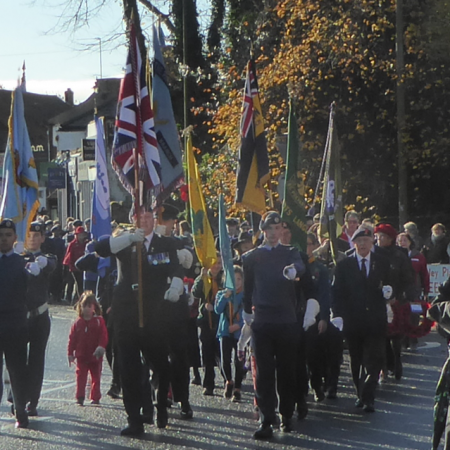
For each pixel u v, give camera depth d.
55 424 11.37
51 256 11.99
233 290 13.15
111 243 10.39
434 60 27.62
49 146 65.56
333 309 12.40
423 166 28.47
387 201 28.97
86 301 12.85
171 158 13.05
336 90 28.30
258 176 13.88
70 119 61.06
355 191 28.75
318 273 12.51
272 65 28.27
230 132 28.52
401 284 14.39
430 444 10.16
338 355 13.16
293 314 10.80
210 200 29.41
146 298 10.62
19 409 11.11
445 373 8.59
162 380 11.01
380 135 28.55
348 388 14.12
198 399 13.34
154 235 10.79
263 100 28.52
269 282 10.75
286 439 10.49
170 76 42.78
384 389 13.99
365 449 9.95
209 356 13.70
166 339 10.82
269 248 10.95
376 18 27.92
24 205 13.30
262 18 31.08
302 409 11.68
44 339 11.89
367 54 27.92
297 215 13.03
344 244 15.69
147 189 11.40
